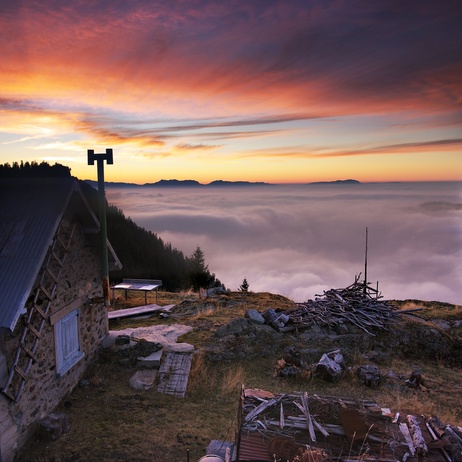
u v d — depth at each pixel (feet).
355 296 58.90
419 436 23.94
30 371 29.27
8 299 26.35
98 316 42.39
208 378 40.60
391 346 49.80
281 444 22.74
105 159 37.68
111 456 27.89
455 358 48.85
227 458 23.18
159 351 43.75
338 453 22.50
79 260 37.76
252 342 47.83
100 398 35.83
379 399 37.60
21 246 29.53
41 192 32.96
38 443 29.09
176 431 31.35
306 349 47.34
